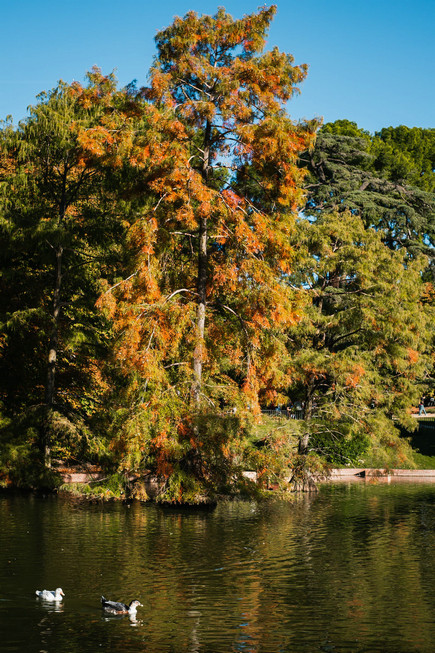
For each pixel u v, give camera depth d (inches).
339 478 1454.2
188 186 937.5
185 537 745.0
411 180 2342.5
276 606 496.1
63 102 1145.4
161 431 898.7
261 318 960.3
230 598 514.3
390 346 1235.2
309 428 1168.2
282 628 448.1
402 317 1187.9
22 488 1103.0
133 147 970.7
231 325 1052.5
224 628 447.2
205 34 1024.9
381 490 1229.7
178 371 981.8
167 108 985.5
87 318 1258.6
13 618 462.0
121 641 420.8
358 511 962.7
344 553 676.1
